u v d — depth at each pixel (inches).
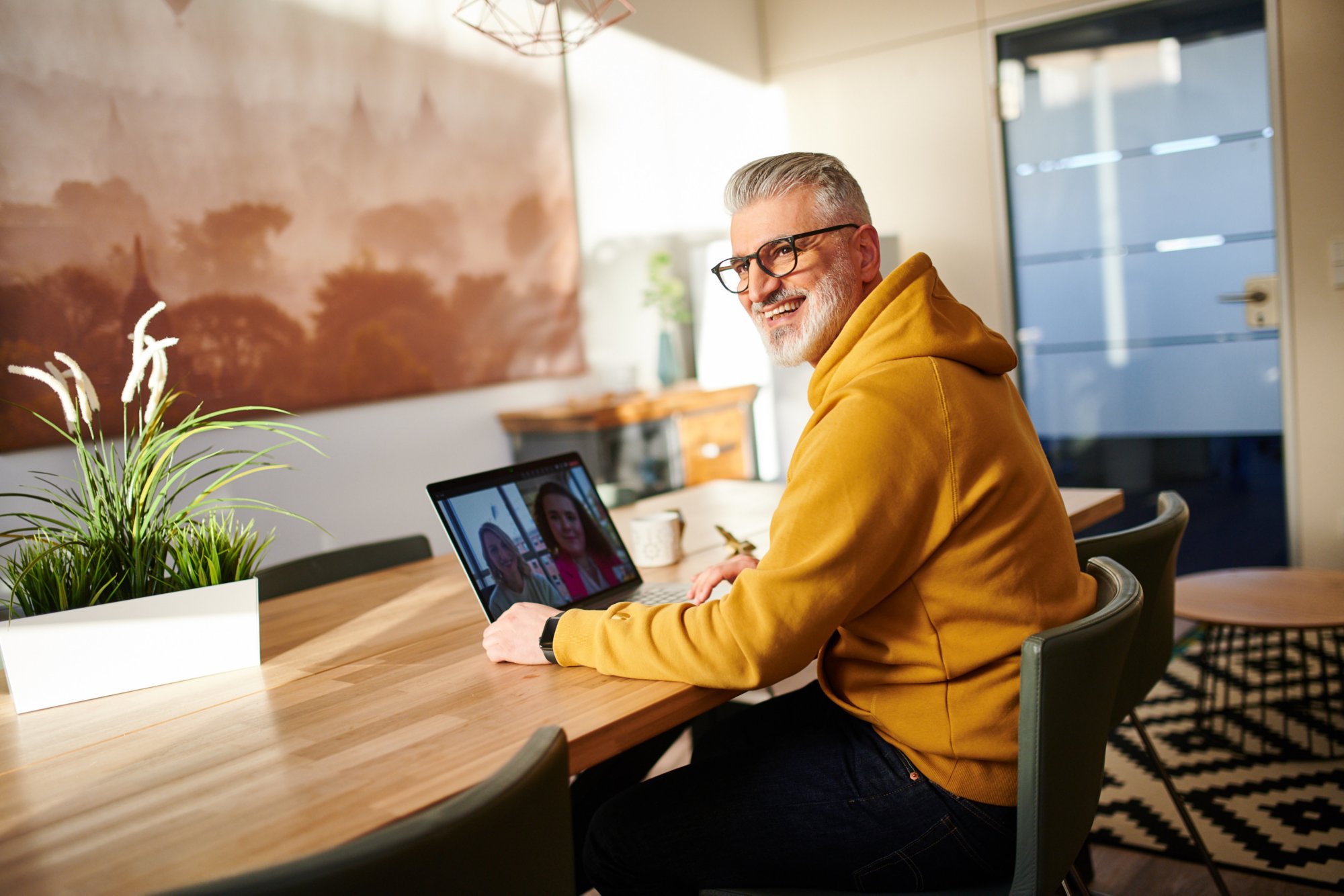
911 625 48.4
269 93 122.5
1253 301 154.6
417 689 50.8
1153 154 160.7
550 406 157.1
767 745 53.3
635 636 48.6
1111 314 167.8
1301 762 98.7
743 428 171.0
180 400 114.1
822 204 54.8
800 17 193.3
